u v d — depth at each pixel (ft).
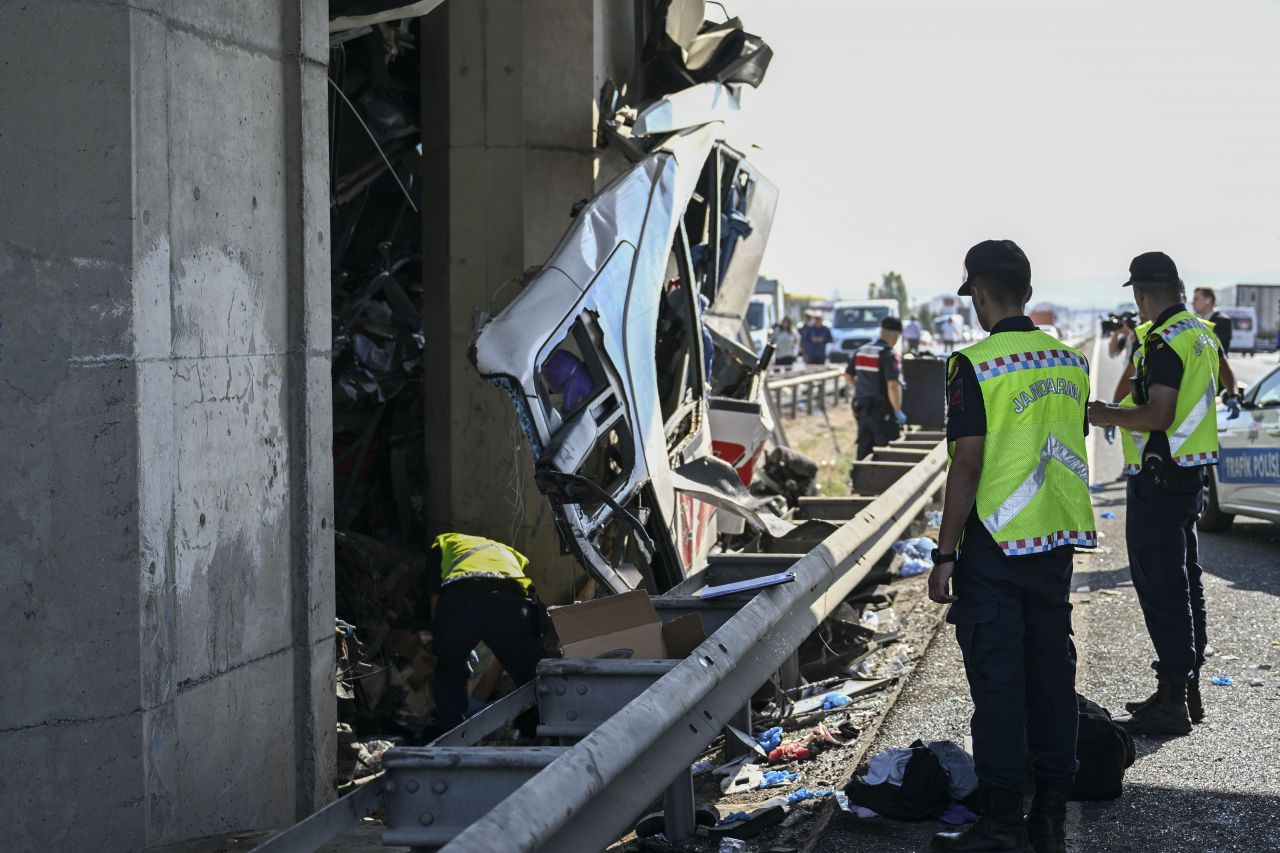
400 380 30.40
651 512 22.50
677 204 24.39
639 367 21.80
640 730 12.12
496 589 19.52
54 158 12.75
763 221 34.73
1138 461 18.71
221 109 14.78
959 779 15.40
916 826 15.31
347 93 28.68
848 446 69.87
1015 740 13.58
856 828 15.33
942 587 13.65
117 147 12.97
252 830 14.69
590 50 28.22
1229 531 39.34
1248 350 166.30
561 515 19.74
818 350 135.44
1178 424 18.30
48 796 12.87
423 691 24.11
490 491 28.19
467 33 27.94
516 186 27.91
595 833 11.21
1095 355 134.51
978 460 13.55
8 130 12.56
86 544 12.95
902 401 47.96
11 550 12.67
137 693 13.20
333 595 17.12
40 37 12.65
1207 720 19.31
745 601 18.17
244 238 15.26
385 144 29.86
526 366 19.33
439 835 12.06
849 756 18.35
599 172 28.66
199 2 14.33
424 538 29.07
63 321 12.81
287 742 16.22
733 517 29.55
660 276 23.00
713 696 15.03
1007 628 13.62
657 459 22.30
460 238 28.25
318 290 16.71
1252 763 17.08
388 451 30.04
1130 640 24.75
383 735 22.84
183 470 13.98
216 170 14.67
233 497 15.01
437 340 28.68
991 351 13.74
